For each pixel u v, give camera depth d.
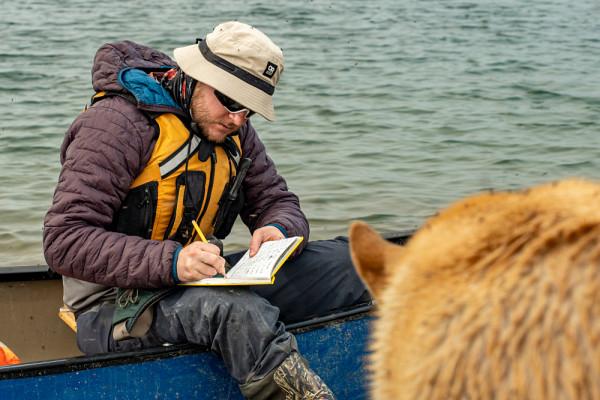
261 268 2.56
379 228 5.82
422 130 8.80
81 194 2.55
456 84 11.57
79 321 2.78
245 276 2.53
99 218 2.58
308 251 3.13
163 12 19.30
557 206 0.81
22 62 12.34
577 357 0.68
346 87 11.15
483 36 16.69
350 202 6.35
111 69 2.74
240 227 5.86
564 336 0.69
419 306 0.84
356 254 1.08
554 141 8.40
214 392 2.68
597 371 0.67
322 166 7.32
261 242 2.97
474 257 0.81
